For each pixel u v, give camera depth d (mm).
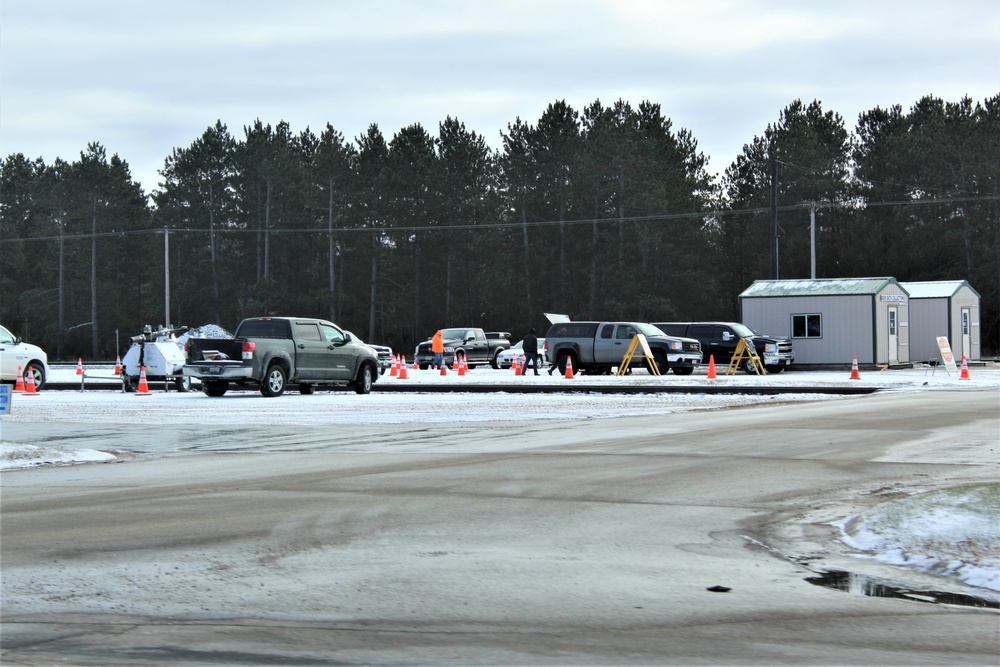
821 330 70625
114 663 9586
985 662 9680
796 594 12156
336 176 135500
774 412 35969
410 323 140375
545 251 127750
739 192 133875
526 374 69625
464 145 135375
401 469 22312
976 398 42156
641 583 12586
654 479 20688
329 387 50062
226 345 45188
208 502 18219
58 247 148875
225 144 142000
